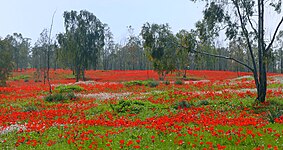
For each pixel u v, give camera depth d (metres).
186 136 10.60
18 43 113.31
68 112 19.06
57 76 77.75
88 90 35.81
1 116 17.64
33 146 10.40
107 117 16.89
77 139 10.90
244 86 31.81
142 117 16.44
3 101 27.45
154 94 27.94
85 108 20.66
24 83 60.81
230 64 99.88
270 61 19.66
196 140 9.87
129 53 101.38
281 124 12.62
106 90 35.22
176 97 24.86
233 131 10.70
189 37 21.25
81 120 14.93
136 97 26.80
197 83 38.69
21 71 97.19
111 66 126.88
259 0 19.91
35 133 12.55
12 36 107.94
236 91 26.84
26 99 28.55
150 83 38.56
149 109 18.83
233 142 9.77
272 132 10.83
